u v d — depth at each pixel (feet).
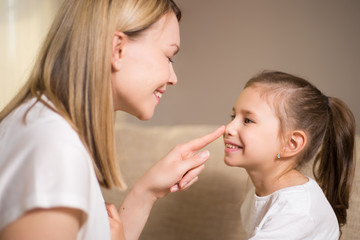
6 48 7.86
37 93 1.90
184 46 8.04
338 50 7.16
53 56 1.94
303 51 7.36
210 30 7.88
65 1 2.05
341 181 3.32
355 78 7.11
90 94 1.90
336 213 3.34
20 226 1.37
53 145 1.47
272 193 3.00
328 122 3.28
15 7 7.81
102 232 1.81
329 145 3.34
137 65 2.10
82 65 1.89
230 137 3.06
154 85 2.19
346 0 7.04
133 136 4.43
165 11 2.20
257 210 3.10
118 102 2.23
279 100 2.98
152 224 4.17
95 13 1.91
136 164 4.31
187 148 2.86
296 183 2.99
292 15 7.38
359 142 3.64
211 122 8.01
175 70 8.11
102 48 1.89
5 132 1.68
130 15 2.02
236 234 3.91
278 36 7.48
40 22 7.80
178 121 8.17
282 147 2.98
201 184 4.06
